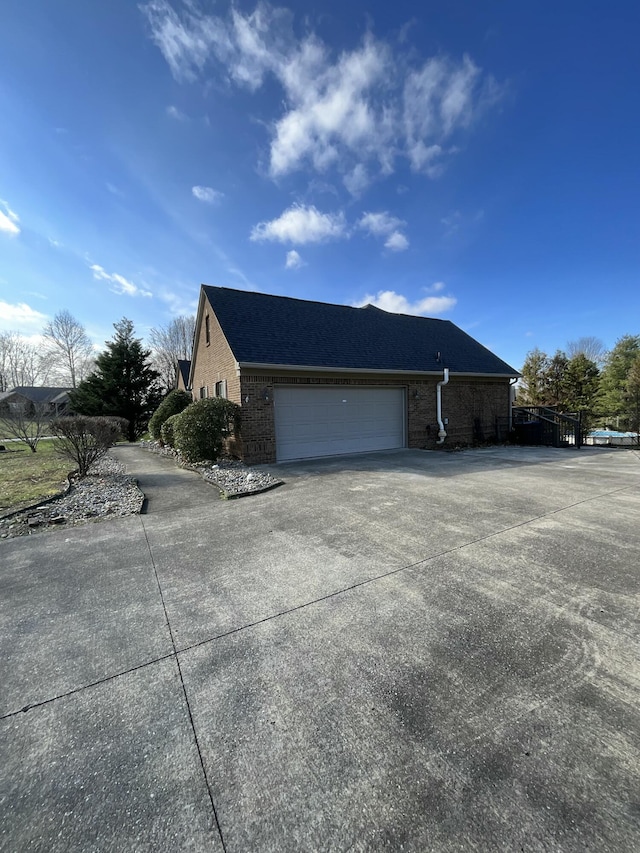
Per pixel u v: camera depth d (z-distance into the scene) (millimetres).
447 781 1483
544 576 3273
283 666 2221
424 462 9828
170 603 3023
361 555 3850
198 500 6418
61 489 7172
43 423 15047
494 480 7383
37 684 2143
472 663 2184
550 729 1711
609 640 2369
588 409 28047
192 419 9445
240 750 1668
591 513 5078
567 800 1393
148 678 2166
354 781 1503
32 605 3049
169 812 1414
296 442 10602
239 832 1334
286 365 9805
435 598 2945
